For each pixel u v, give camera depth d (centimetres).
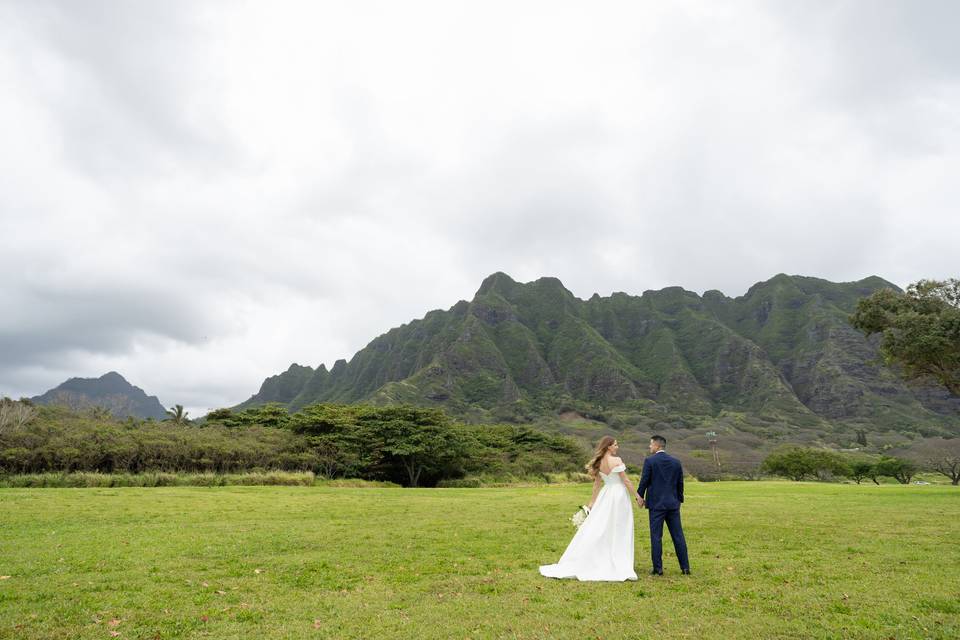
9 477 3728
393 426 6569
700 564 952
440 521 1630
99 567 923
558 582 813
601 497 891
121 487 3441
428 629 594
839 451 12862
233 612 664
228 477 4175
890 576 834
